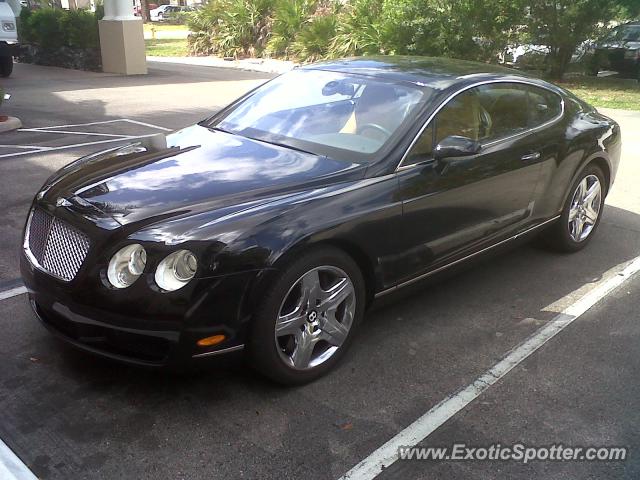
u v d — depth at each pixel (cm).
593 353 386
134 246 294
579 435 310
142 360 301
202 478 272
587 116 546
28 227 354
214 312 296
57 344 367
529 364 371
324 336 344
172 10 5978
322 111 425
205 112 1205
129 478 269
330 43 2125
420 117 393
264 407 321
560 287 479
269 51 2398
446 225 400
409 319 421
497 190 433
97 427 300
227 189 336
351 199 345
